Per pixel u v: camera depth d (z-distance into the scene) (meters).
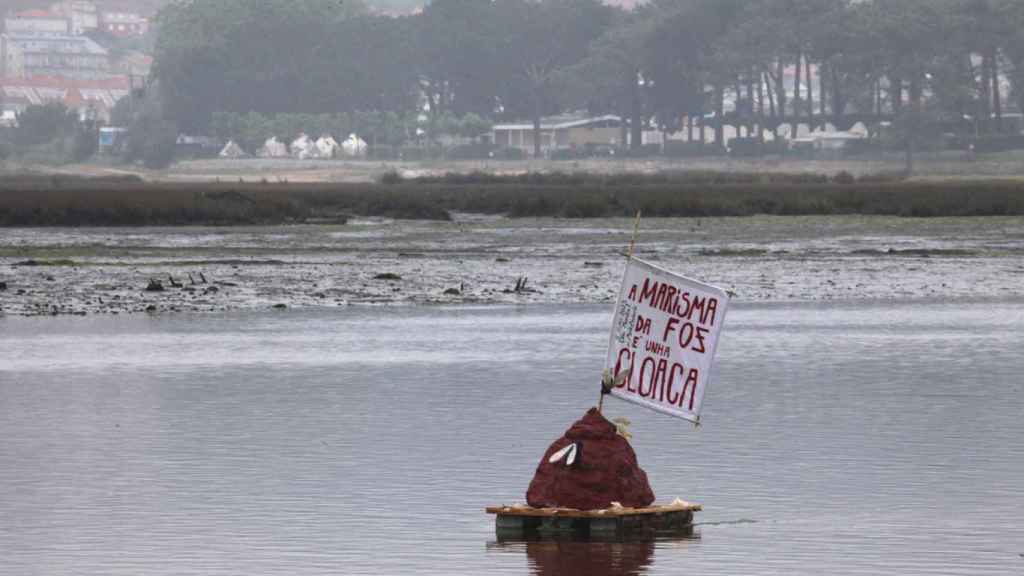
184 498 52.69
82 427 68.12
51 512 50.44
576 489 47.94
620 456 48.59
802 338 104.56
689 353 50.25
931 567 42.84
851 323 115.38
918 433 65.00
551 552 44.97
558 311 126.06
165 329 112.44
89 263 175.62
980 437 63.97
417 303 133.62
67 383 83.56
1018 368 87.88
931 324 114.50
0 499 52.53
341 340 104.62
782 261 178.62
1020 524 48.16
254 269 167.50
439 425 68.12
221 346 101.31
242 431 66.75
